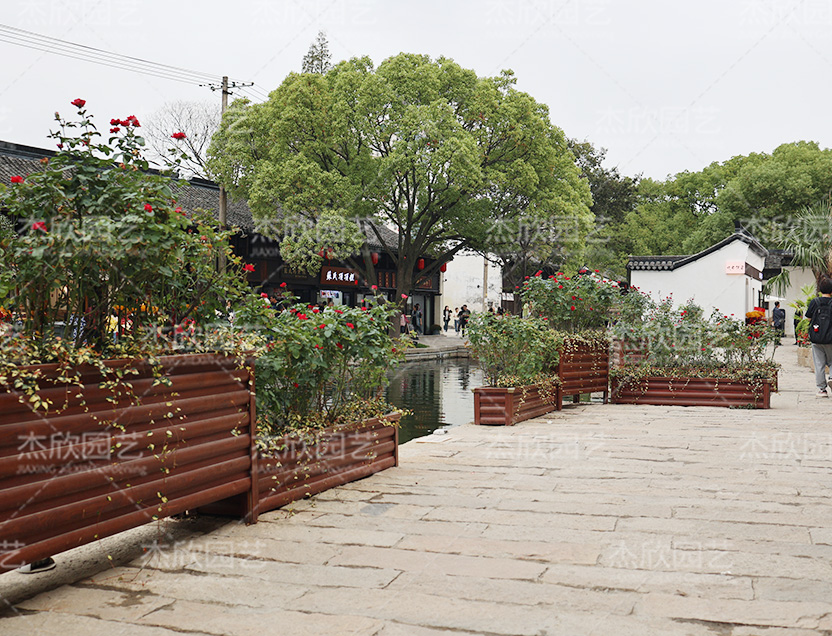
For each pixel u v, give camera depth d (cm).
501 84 2405
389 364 502
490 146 2375
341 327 470
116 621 254
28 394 254
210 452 340
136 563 316
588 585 284
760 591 275
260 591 282
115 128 322
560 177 2469
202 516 387
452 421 973
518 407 744
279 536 353
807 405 889
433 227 2648
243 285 392
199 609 265
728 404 874
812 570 298
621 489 448
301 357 441
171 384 315
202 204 2359
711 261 2375
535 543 339
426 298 3612
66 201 303
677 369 917
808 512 390
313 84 2188
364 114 2205
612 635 238
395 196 2458
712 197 3856
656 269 2425
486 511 397
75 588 287
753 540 341
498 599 271
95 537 279
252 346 370
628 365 940
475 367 2009
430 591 280
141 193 312
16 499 250
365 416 497
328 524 373
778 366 923
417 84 2216
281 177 2091
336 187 2127
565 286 937
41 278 294
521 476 488
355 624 250
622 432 681
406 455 568
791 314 3266
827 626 243
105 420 284
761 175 3325
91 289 315
